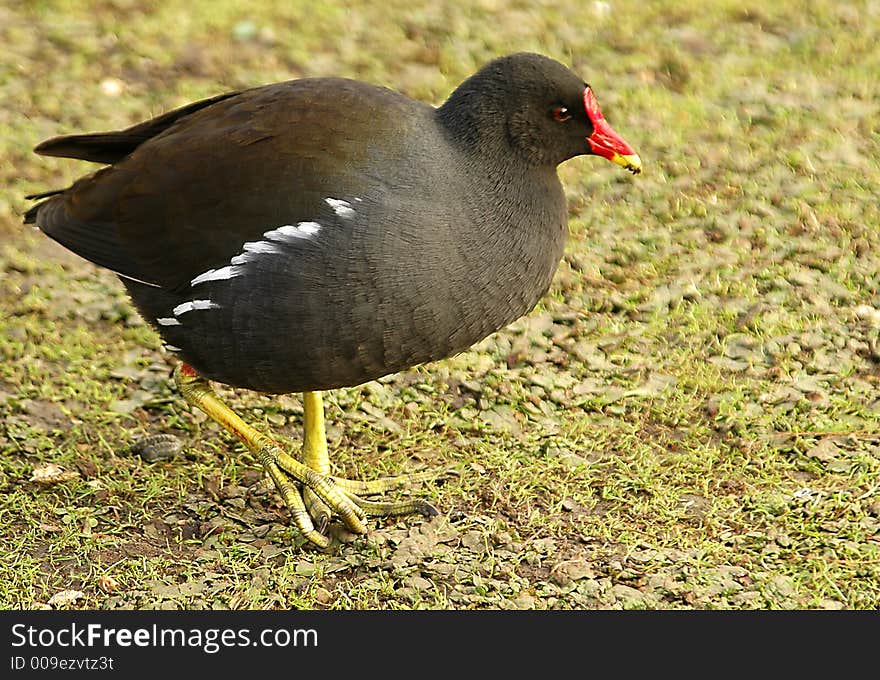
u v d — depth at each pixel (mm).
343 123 9133
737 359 11930
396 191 8922
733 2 18562
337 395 11617
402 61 17188
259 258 8922
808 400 11234
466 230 9039
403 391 11672
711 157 15023
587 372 11844
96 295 13078
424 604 9141
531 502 10211
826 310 12414
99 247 9648
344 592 9305
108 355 12242
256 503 10367
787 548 9539
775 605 8961
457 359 12008
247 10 18344
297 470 10031
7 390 11734
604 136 9602
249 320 9070
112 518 10133
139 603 9219
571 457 10711
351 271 8789
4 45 17266
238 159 9172
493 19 18281
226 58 17250
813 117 15820
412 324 9000
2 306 12836
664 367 11883
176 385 10695
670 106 16125
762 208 14031
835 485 10219
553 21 18203
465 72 16969
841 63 17094
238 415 11391
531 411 11367
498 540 9719
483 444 10922
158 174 9453
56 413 11469
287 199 8961
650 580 9250
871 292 12680
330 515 10008
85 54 17172
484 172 9227
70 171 14953
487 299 9172
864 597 9000
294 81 9766
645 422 11227
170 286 9430
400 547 9672
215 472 10711
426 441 11078
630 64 17094
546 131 9375
